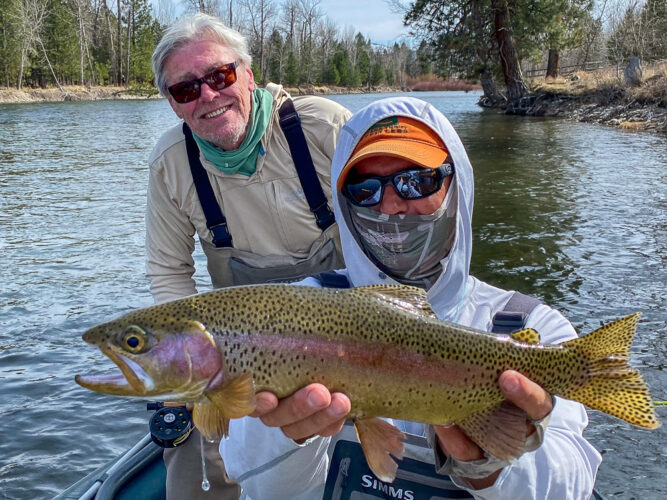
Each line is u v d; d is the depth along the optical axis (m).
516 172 4.88
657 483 1.33
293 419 0.51
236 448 0.61
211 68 0.99
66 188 4.54
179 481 0.97
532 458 0.56
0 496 1.36
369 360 0.54
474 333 0.56
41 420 1.62
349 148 0.70
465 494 0.62
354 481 0.64
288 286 0.55
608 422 1.55
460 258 0.69
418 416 0.56
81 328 2.12
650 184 4.17
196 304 0.54
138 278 2.58
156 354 0.52
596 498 0.98
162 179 1.10
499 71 11.23
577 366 0.57
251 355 0.53
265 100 1.06
